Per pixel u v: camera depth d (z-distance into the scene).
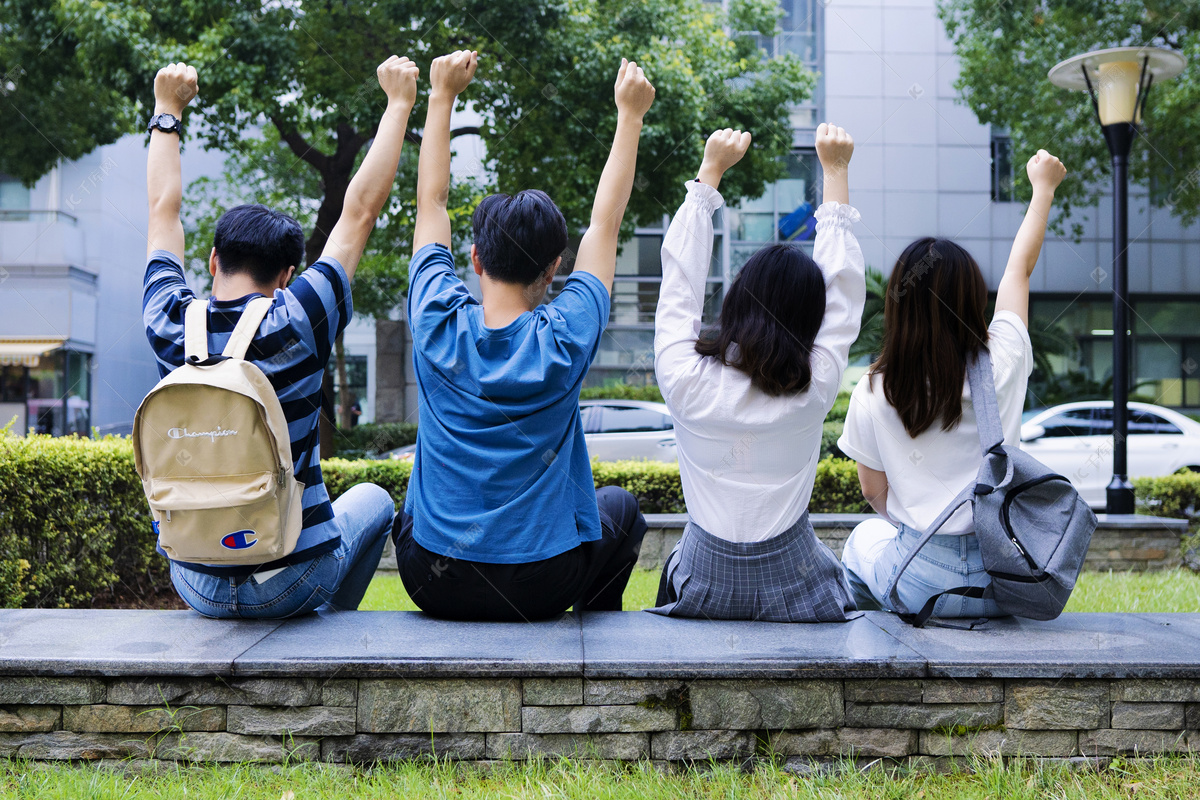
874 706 1.90
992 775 1.80
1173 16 11.52
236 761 1.87
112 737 1.88
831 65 16.62
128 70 8.79
